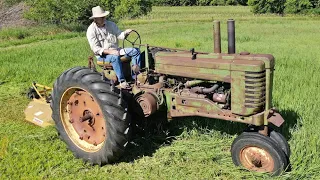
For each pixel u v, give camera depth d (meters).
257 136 4.17
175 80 4.91
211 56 4.53
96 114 4.79
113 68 5.28
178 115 4.79
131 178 4.36
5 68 9.74
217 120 5.38
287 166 4.14
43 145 5.29
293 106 5.79
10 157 4.93
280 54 11.27
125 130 4.47
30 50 13.27
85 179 4.38
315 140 4.57
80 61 10.80
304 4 41.75
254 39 16.48
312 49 12.62
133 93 5.12
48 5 25.73
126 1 36.78
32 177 4.41
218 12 48.56
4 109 6.93
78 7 26.31
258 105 4.15
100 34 5.52
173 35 18.78
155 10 54.53
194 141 5.15
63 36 20.02
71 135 5.02
